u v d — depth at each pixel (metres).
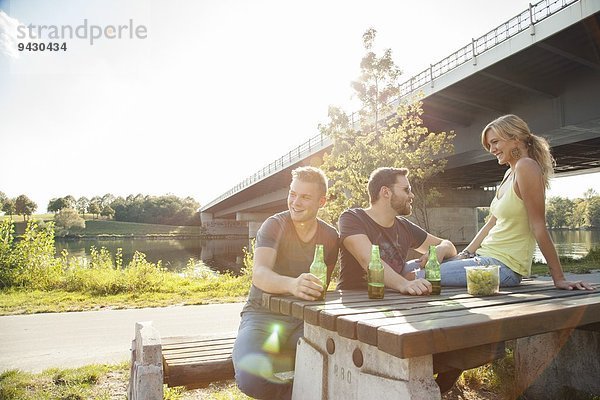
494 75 15.27
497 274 2.11
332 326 1.61
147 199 127.81
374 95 14.66
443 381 2.18
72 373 4.14
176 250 50.97
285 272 2.54
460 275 2.52
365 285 2.67
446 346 1.33
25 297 9.51
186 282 11.73
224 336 3.11
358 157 13.40
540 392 3.08
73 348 5.29
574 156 23.94
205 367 2.45
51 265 11.93
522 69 15.09
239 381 2.25
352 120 15.43
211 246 62.84
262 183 37.53
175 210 122.56
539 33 12.88
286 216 2.58
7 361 4.72
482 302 1.86
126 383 3.93
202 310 7.91
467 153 20.89
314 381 1.88
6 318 7.24
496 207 2.61
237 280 11.96
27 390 3.74
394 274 2.31
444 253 2.81
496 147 2.71
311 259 2.56
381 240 2.67
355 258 2.62
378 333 1.34
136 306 8.34
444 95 17.64
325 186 2.57
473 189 31.55
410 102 15.63
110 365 4.45
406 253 2.81
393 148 13.93
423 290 2.15
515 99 17.69
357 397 1.61
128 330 6.26
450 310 1.68
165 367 2.39
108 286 10.28
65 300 9.09
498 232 2.55
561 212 106.12
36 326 6.57
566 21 12.09
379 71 14.31
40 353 5.06
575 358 2.92
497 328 1.45
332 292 2.38
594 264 14.20
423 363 1.40
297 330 2.44
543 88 15.82
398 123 15.80
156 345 2.29
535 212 2.36
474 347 1.65
